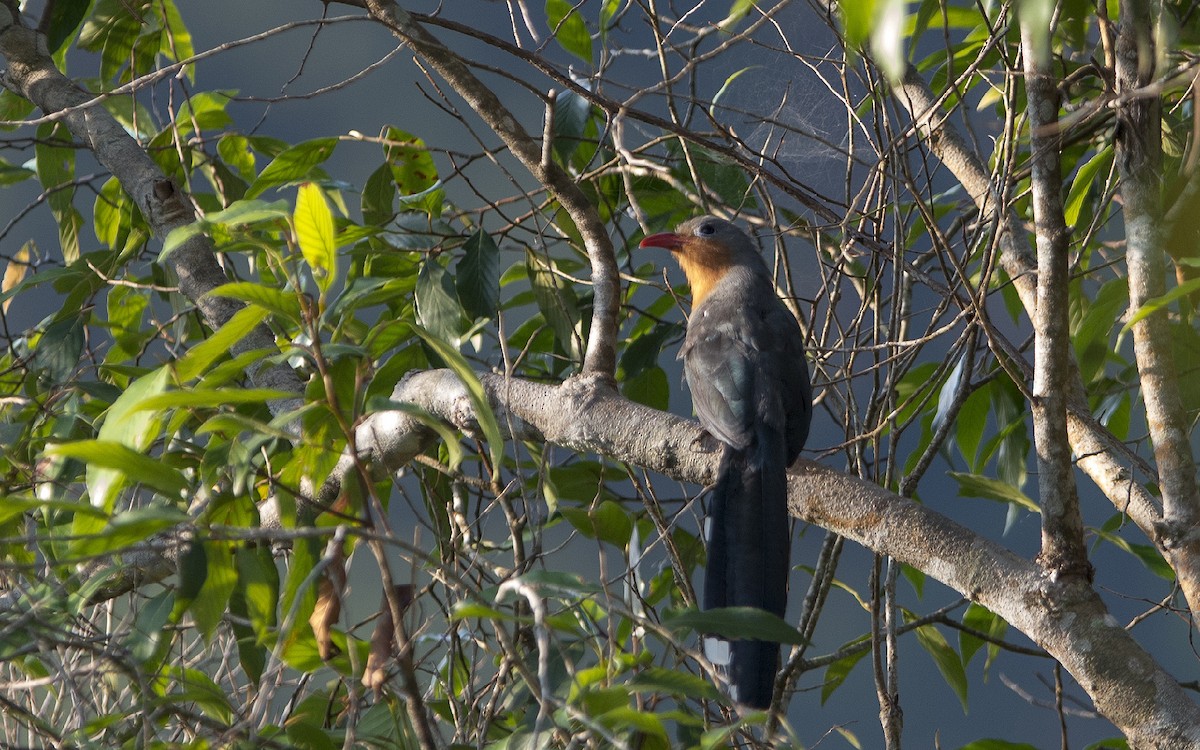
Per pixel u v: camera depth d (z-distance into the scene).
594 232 9.11
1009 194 8.17
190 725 6.33
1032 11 3.22
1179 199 6.79
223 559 6.02
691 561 9.69
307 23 7.59
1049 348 6.45
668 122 8.51
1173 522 6.67
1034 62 6.55
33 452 8.66
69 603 6.30
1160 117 6.83
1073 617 6.24
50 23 10.05
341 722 7.09
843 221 8.55
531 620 4.77
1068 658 6.22
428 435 8.45
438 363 9.02
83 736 5.66
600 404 8.20
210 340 5.52
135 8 10.38
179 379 5.57
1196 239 6.77
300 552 5.93
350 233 9.19
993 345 7.08
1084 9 7.39
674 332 10.28
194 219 9.21
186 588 5.93
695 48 9.32
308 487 8.11
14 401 8.45
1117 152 6.93
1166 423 6.73
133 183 9.29
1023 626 6.41
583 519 7.50
